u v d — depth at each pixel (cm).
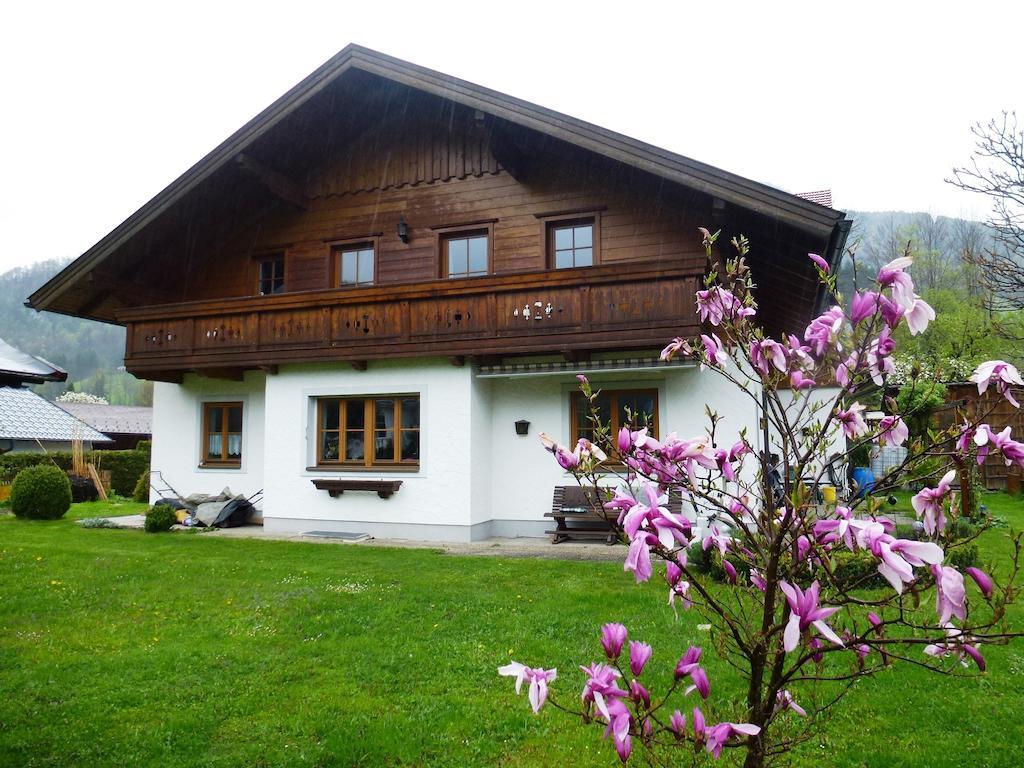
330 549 986
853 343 194
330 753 363
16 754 368
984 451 180
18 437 2103
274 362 1165
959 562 515
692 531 179
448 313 1066
